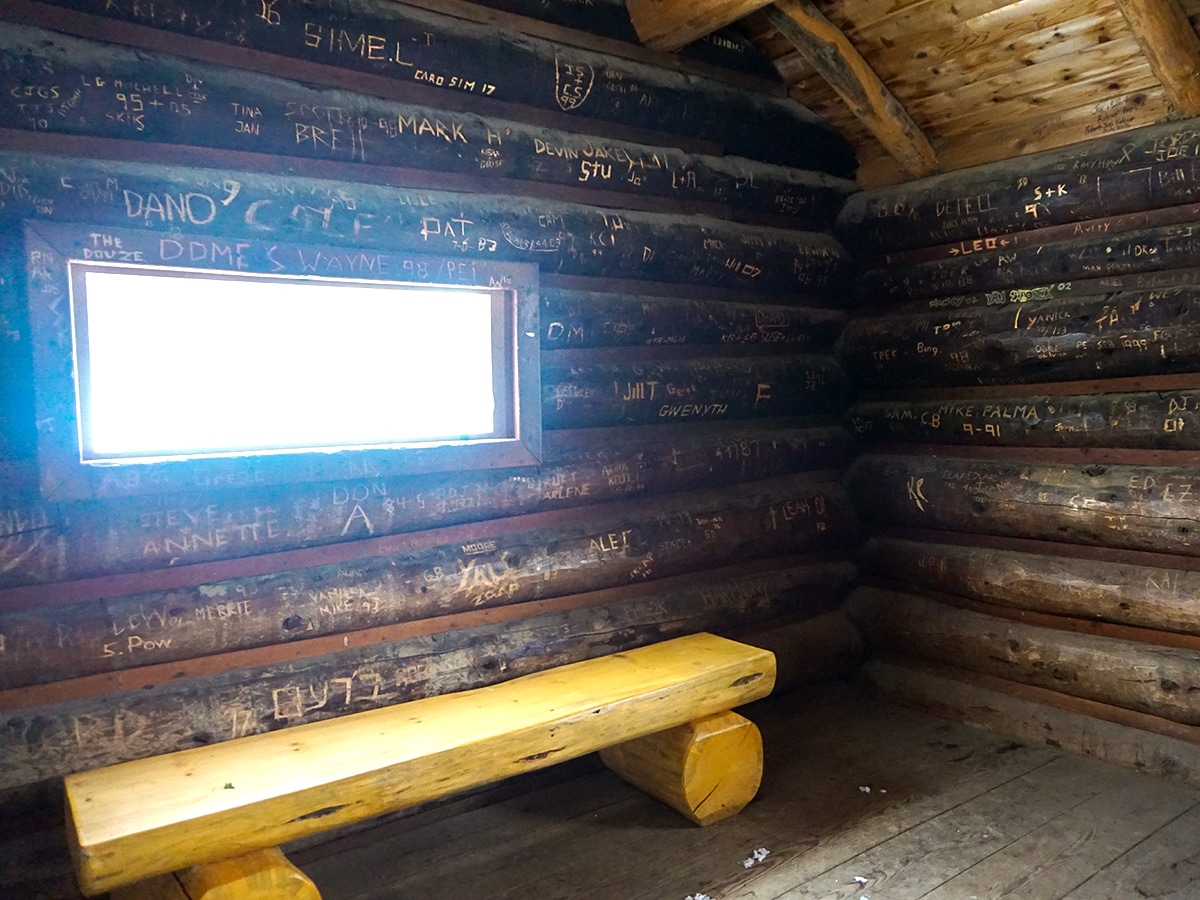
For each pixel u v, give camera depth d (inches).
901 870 141.5
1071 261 183.9
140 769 123.3
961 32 173.9
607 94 176.9
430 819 160.1
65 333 122.6
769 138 204.5
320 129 143.0
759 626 208.1
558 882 140.3
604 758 175.8
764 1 163.3
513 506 165.9
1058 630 188.4
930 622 206.4
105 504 128.5
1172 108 170.2
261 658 142.9
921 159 203.5
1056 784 168.7
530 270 164.7
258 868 113.0
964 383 203.6
